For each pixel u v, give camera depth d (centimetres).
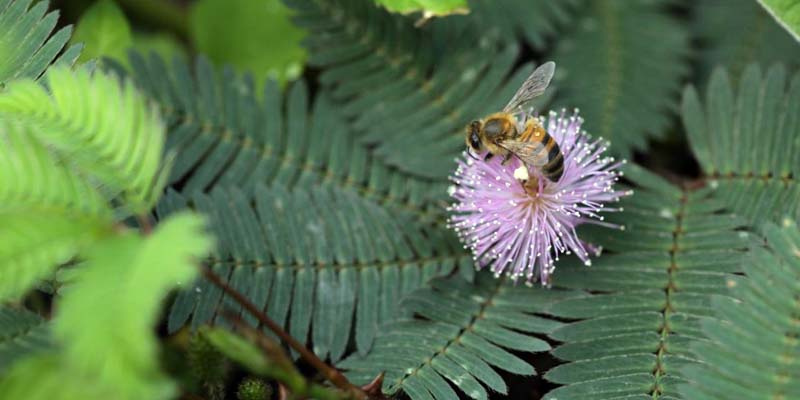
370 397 28
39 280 28
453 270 31
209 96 31
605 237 30
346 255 30
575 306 29
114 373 25
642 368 29
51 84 27
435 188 31
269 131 31
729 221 30
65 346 26
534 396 30
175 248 25
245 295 30
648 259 30
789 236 28
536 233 30
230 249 30
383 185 31
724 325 28
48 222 26
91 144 27
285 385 28
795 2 30
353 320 30
